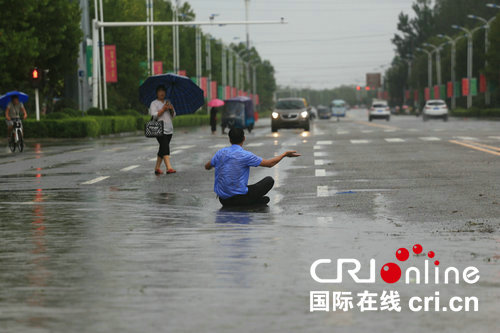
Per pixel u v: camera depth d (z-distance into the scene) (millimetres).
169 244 19641
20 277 15898
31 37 98500
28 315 12898
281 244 19422
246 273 16062
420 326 12141
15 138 65250
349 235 20750
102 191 33219
